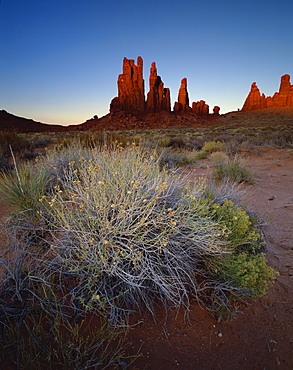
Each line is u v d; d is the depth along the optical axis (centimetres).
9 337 176
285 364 193
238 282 243
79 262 222
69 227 227
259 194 668
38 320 200
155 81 16662
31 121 17075
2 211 405
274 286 285
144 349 195
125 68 16012
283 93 18950
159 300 240
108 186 273
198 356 195
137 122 15050
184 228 262
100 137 1234
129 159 378
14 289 211
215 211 308
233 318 232
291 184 784
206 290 252
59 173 547
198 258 273
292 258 346
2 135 1305
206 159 1307
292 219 488
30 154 1108
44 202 324
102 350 180
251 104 19950
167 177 327
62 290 212
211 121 17612
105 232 220
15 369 166
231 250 277
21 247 256
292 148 1563
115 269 204
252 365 192
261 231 365
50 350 170
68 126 17250
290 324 229
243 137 2520
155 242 227
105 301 196
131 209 226
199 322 224
